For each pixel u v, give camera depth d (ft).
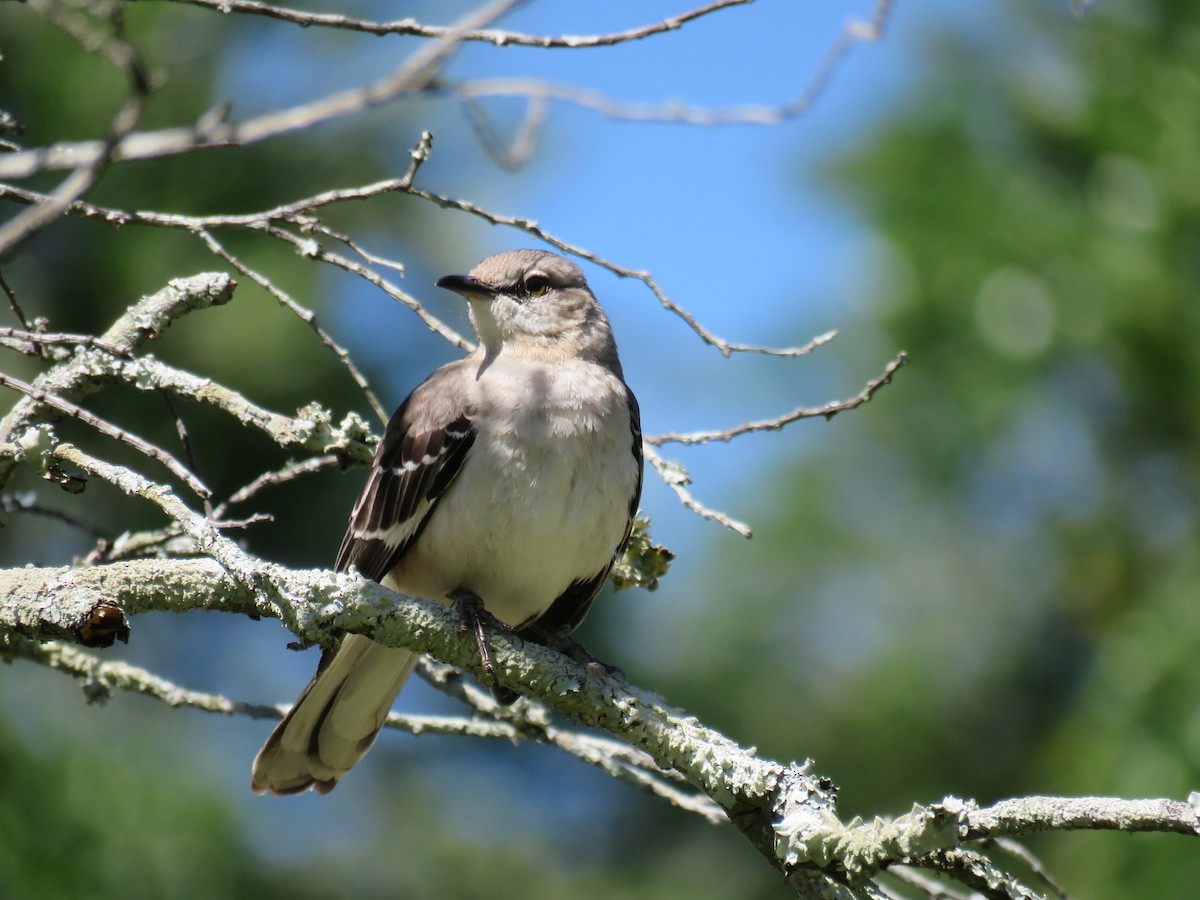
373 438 23.17
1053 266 34.83
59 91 36.88
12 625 18.02
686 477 21.85
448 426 24.45
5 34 37.14
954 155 37.14
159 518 39.68
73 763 32.94
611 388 25.23
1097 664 33.86
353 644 23.44
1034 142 36.55
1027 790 37.88
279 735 23.88
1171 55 35.53
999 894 15.10
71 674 22.67
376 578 24.81
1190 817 13.84
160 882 32.35
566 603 26.91
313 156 40.75
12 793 31.83
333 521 41.86
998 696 39.45
